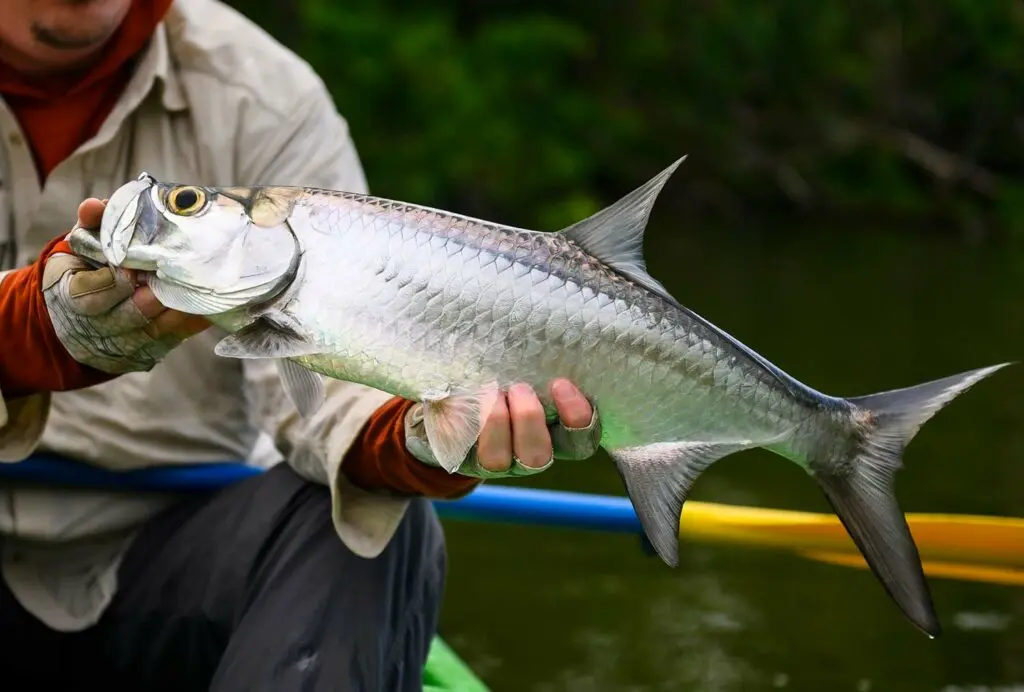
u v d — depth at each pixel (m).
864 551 1.77
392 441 1.79
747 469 4.46
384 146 12.78
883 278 9.35
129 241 1.58
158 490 2.13
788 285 8.88
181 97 2.13
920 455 4.55
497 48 14.29
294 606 1.88
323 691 1.83
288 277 1.57
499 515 2.29
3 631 2.12
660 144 15.01
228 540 2.03
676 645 3.10
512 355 1.58
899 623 3.26
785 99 15.88
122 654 2.12
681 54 15.62
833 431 1.75
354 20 12.98
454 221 1.59
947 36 16.11
